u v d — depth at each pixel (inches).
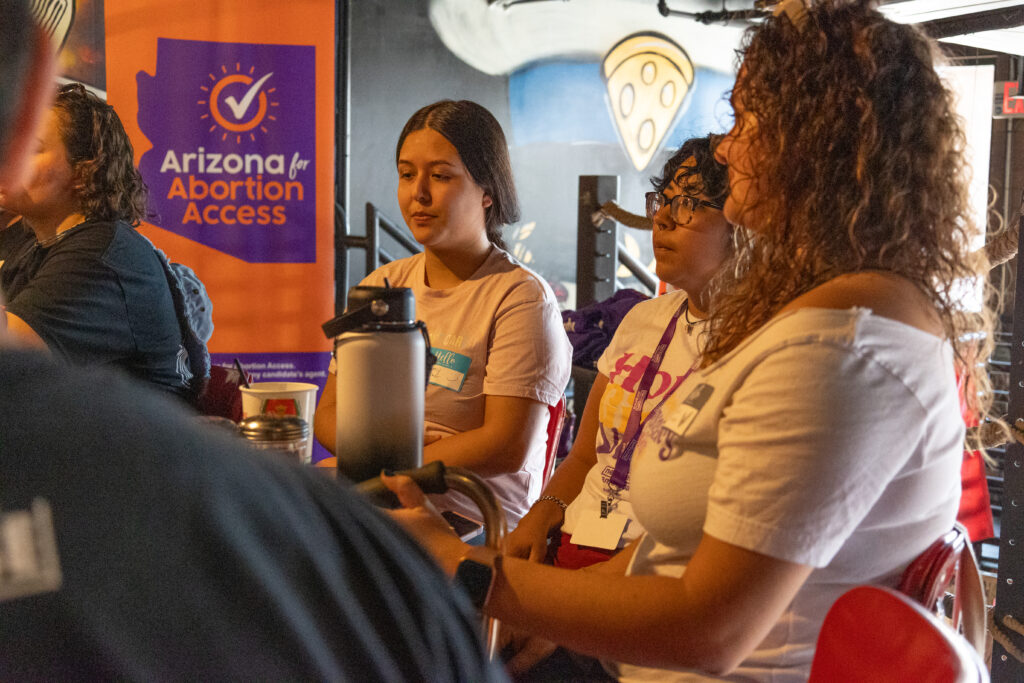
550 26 275.0
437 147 74.5
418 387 46.1
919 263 40.0
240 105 129.7
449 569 41.3
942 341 38.3
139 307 77.1
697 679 44.0
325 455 136.2
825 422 34.8
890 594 35.3
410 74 263.7
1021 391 70.6
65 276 74.3
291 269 134.0
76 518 12.6
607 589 38.8
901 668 35.1
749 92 41.3
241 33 128.6
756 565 35.3
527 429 73.2
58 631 12.5
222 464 14.1
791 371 35.8
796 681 40.2
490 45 270.2
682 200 55.4
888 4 89.5
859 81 38.8
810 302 37.6
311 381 136.6
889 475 36.1
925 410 36.5
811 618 39.8
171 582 13.0
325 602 14.9
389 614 16.2
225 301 132.5
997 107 129.5
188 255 130.6
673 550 42.8
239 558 13.6
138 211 84.0
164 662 13.0
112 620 12.7
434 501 70.3
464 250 77.2
